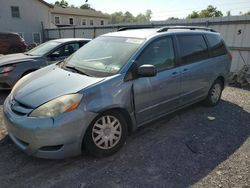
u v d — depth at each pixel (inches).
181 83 157.3
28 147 107.4
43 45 284.7
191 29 180.7
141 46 135.3
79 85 114.0
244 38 332.5
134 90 127.0
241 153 128.6
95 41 164.1
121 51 137.6
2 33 475.8
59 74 133.0
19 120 106.7
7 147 130.6
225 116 182.1
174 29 165.5
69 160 119.8
